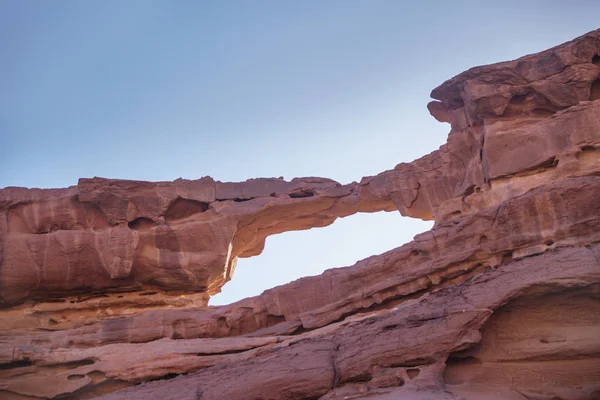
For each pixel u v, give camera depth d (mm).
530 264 16031
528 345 15234
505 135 22562
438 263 19906
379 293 20938
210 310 23219
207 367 19438
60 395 19609
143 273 26969
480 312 15117
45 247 26547
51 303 26891
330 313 21547
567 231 17781
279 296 22609
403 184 27250
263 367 16562
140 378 19578
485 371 15188
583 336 14914
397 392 14477
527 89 23297
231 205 28375
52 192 27672
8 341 21469
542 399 14328
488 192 22297
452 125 26328
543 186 18703
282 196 28781
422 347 15164
